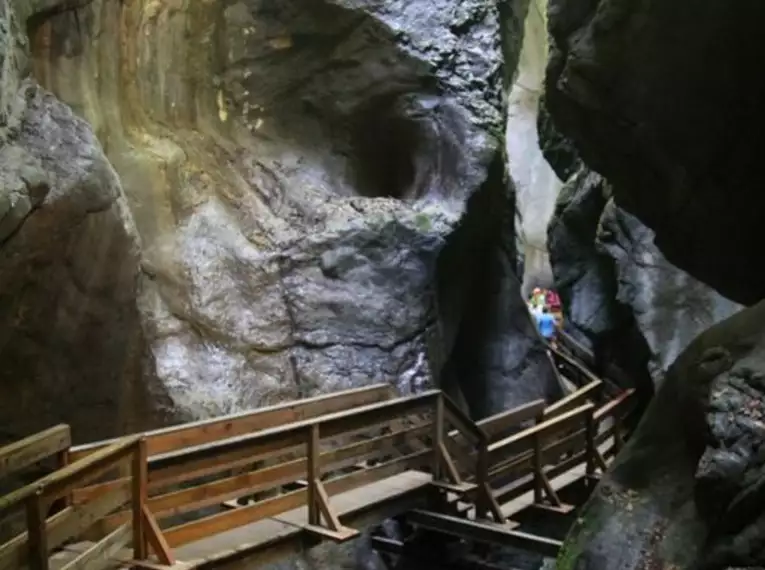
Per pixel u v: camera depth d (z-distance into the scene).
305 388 9.28
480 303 11.88
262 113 10.91
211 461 5.62
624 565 4.32
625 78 5.60
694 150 5.70
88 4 8.56
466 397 11.55
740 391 4.07
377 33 10.66
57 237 6.08
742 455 3.89
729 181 5.73
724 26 5.09
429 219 10.20
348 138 11.16
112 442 5.39
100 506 4.87
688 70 5.39
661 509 4.43
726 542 3.90
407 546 8.42
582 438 9.24
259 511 6.00
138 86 9.61
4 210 5.45
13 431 6.05
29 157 5.98
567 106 6.31
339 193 10.86
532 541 6.93
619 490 4.64
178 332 8.84
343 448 6.74
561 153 14.09
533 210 21.12
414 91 10.82
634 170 6.24
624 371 13.04
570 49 5.81
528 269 20.95
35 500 4.14
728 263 6.25
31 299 6.01
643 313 10.66
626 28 5.41
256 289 9.47
